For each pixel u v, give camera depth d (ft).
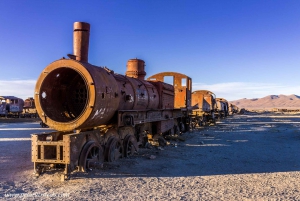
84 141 22.80
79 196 17.19
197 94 84.48
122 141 29.96
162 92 41.24
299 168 26.76
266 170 25.79
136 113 30.94
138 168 25.31
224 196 17.69
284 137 54.75
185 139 49.57
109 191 18.29
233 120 122.42
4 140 46.37
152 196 17.47
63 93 25.25
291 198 17.39
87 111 21.63
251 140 49.90
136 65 40.11
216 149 38.73
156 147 38.19
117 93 26.12
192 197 17.42
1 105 132.26
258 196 17.71
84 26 25.08
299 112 238.07
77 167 22.62
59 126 22.24
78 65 22.17
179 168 26.12
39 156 21.25
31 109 152.87
